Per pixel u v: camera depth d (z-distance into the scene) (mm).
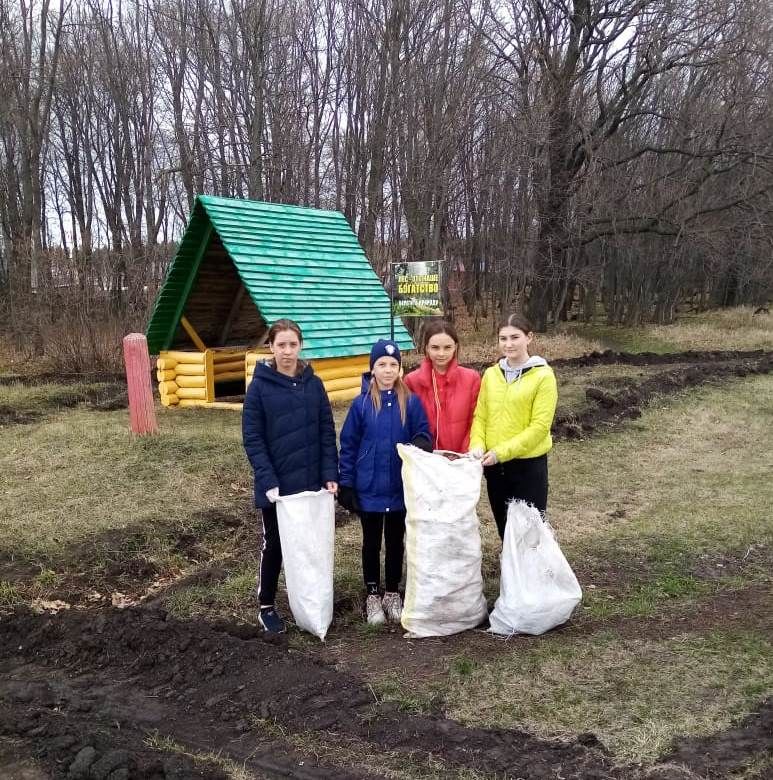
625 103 23453
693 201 25859
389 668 3920
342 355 10633
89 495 6945
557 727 3326
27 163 20266
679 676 3756
